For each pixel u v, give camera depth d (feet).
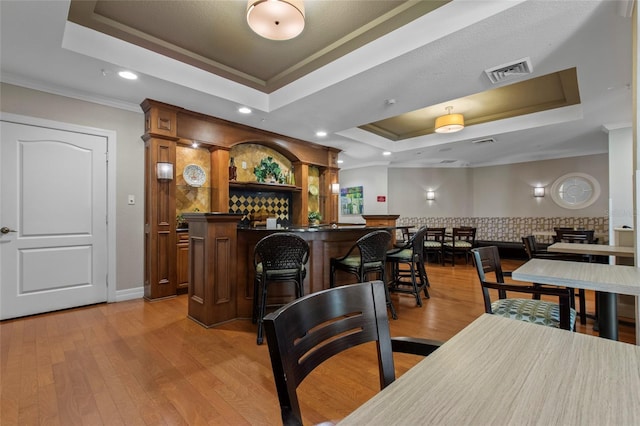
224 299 9.64
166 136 12.31
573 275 5.26
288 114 13.47
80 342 8.05
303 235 10.21
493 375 2.05
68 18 8.25
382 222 15.43
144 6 7.90
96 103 11.50
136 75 9.84
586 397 1.79
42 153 10.46
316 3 7.78
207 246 9.32
